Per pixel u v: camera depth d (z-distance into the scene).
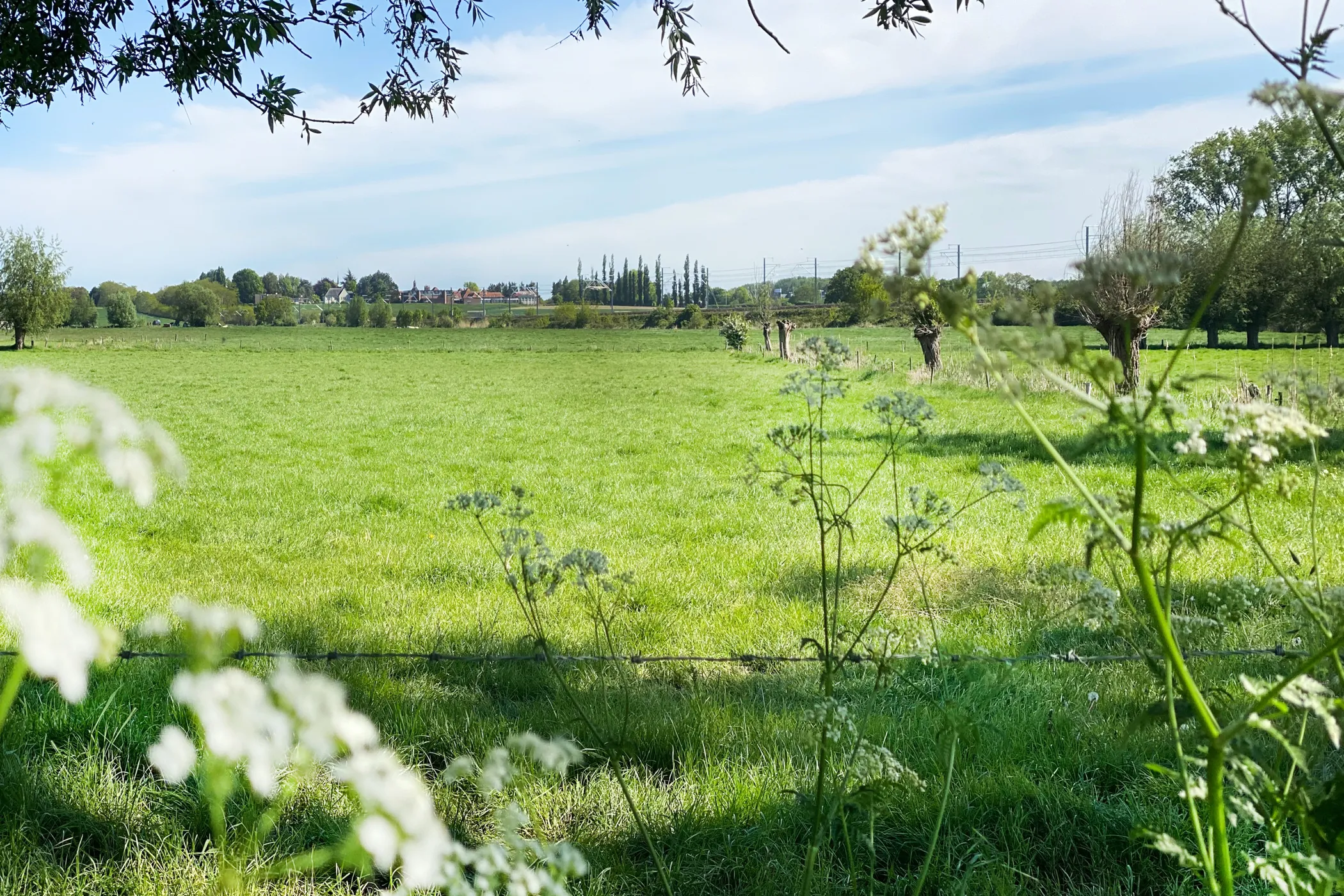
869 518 10.66
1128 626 3.19
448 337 98.44
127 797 3.72
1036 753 4.23
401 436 21.33
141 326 118.75
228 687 0.66
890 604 7.26
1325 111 1.47
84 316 115.19
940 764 3.92
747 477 3.17
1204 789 1.76
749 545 9.73
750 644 6.27
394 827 0.72
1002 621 6.42
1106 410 1.50
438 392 34.88
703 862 3.44
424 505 12.70
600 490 13.91
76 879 3.14
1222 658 5.14
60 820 3.58
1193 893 3.12
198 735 3.87
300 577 8.70
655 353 65.25
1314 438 1.80
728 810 3.73
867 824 3.29
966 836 3.54
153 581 8.41
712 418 24.05
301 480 14.93
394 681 5.46
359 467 16.66
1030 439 16.25
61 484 0.70
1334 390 2.20
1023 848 3.45
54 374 0.73
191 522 11.45
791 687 5.35
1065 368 1.53
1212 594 5.71
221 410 28.08
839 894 3.19
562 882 1.45
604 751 4.27
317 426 23.50
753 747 4.39
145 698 4.64
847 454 15.33
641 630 6.74
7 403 0.70
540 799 3.85
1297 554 7.82
